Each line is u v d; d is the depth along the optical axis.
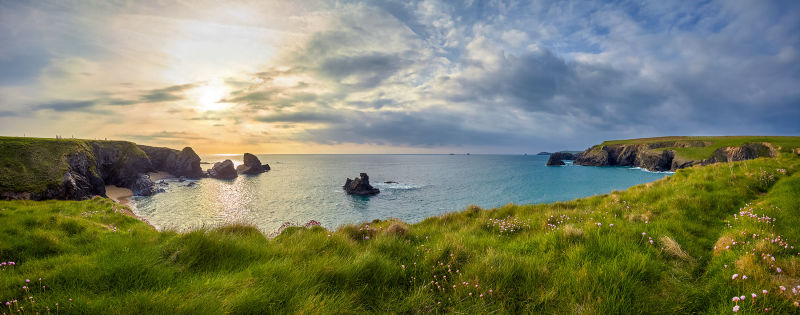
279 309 3.80
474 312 3.98
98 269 4.88
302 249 6.44
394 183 103.31
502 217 12.41
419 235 9.00
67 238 8.12
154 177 131.75
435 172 153.38
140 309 3.57
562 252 6.03
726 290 4.08
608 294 4.07
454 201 66.81
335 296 4.24
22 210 12.53
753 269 4.43
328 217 53.62
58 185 66.00
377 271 5.15
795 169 12.58
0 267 5.55
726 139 152.88
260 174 157.38
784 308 3.61
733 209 8.95
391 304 4.31
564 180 103.94
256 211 59.62
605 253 5.66
